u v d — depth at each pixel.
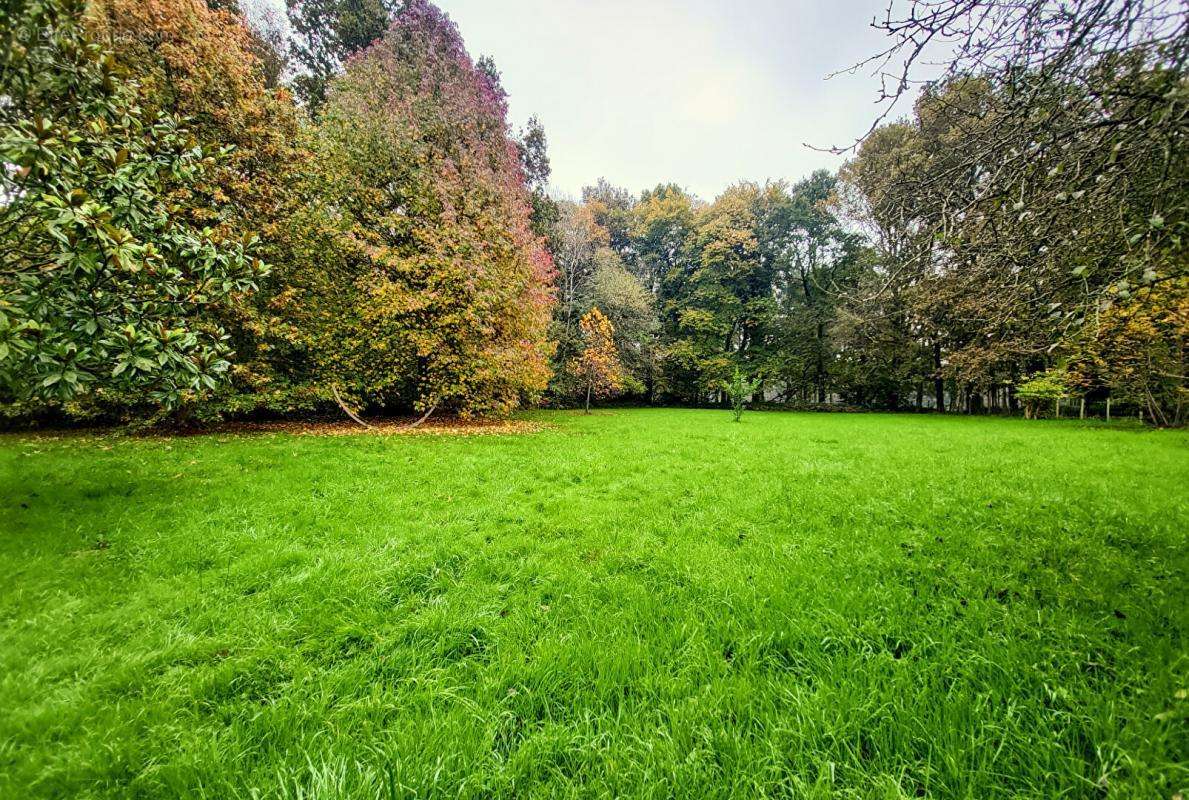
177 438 10.14
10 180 3.49
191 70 10.16
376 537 4.10
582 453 8.88
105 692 2.04
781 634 2.54
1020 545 3.97
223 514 4.52
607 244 34.81
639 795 1.56
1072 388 17.14
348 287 13.08
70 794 1.56
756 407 33.56
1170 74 2.32
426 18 20.33
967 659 2.29
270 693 2.10
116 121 4.75
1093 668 2.24
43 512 4.37
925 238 3.86
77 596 2.89
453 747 1.76
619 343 27.16
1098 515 4.77
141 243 4.54
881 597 2.99
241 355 12.02
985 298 3.70
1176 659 2.15
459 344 13.80
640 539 4.19
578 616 2.83
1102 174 2.76
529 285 16.19
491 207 14.92
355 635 2.60
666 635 2.57
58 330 3.91
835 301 29.08
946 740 1.78
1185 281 2.96
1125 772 1.63
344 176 12.83
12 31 3.43
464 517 4.73
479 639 2.61
